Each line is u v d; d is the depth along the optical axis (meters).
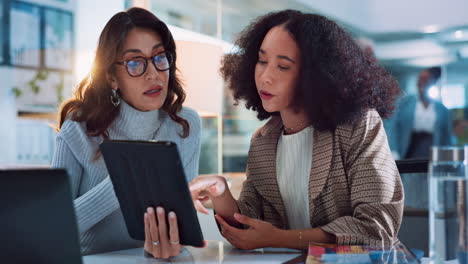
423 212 1.65
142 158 1.09
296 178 1.44
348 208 1.36
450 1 6.45
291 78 1.35
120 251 1.35
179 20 3.48
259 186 1.48
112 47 1.45
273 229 1.28
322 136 1.38
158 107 1.49
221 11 3.74
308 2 5.10
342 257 1.11
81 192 1.53
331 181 1.37
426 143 5.06
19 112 3.68
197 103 2.45
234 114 3.65
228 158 3.69
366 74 1.38
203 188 1.37
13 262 0.90
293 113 1.42
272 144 1.48
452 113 6.43
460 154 0.95
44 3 3.69
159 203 1.14
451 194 0.94
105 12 3.56
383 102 1.43
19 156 3.70
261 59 1.39
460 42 6.53
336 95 1.33
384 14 6.68
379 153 1.32
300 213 1.46
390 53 6.84
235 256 1.24
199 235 1.13
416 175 1.66
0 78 3.61
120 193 1.22
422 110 5.11
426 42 6.69
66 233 0.93
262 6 4.10
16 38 3.67
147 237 1.19
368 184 1.29
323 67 1.32
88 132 1.51
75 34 3.71
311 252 1.15
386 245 1.24
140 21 1.46
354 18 6.28
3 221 0.89
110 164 1.18
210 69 2.48
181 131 1.60
